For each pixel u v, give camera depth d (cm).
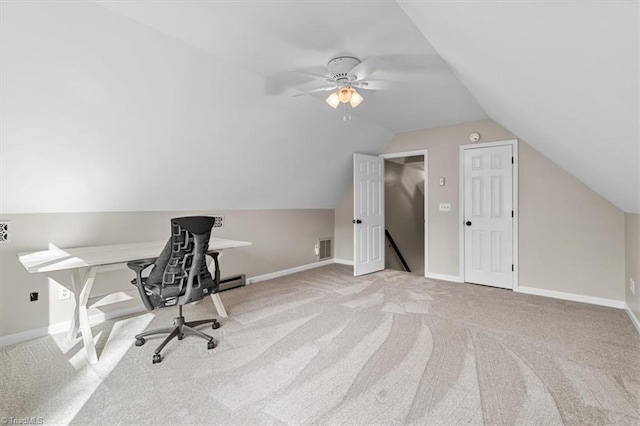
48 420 164
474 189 435
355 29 220
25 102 217
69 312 291
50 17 192
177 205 373
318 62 272
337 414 168
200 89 283
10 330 262
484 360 223
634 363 218
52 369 216
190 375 206
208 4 196
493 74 204
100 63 225
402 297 375
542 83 165
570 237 365
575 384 193
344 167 520
